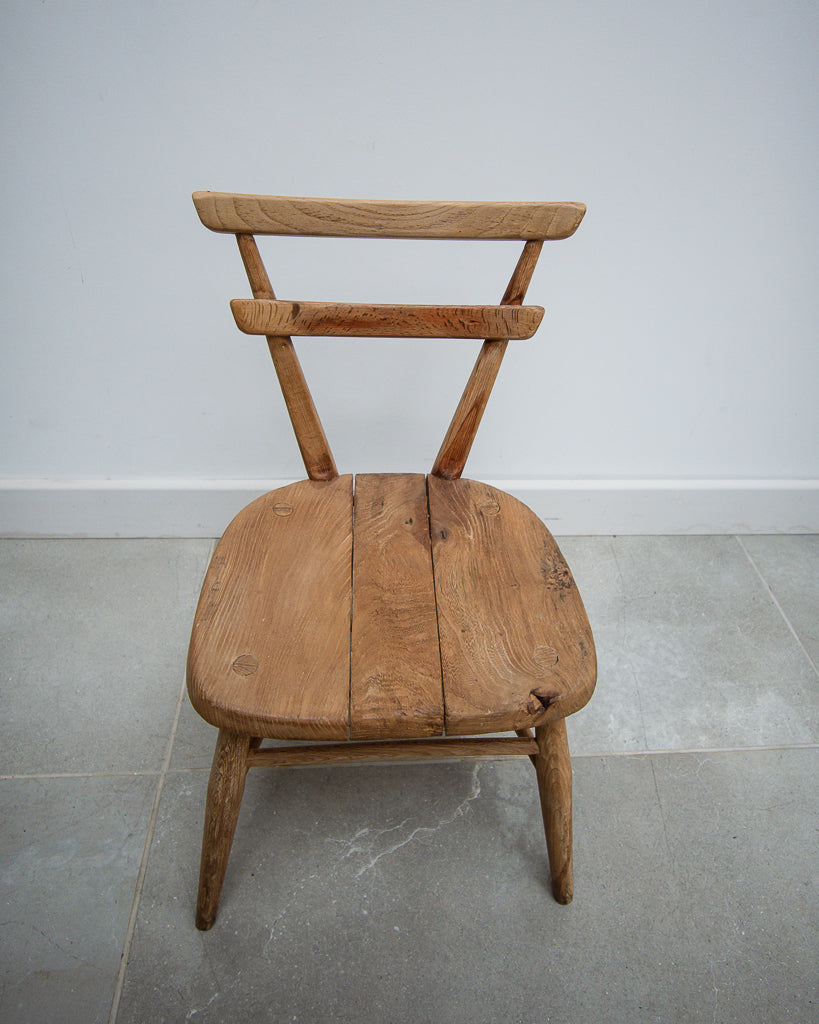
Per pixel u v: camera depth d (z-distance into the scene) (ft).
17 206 3.41
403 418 4.33
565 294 3.88
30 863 3.11
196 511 4.63
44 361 3.97
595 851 3.26
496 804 3.42
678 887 3.14
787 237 3.75
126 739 3.60
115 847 3.18
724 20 3.09
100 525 4.66
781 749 3.70
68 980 2.77
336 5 2.94
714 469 4.78
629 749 3.68
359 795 3.43
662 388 4.33
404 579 2.71
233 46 3.04
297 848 3.22
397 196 3.58
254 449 4.46
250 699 2.25
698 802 3.46
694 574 4.69
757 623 4.37
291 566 2.75
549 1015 2.75
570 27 3.06
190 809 3.33
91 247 3.57
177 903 3.01
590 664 2.41
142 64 3.06
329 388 4.15
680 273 3.85
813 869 3.22
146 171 3.36
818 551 4.91
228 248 3.60
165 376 4.08
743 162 3.50
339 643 2.45
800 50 3.17
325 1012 2.73
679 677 4.04
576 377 4.23
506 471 4.71
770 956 2.93
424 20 3.01
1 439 4.30
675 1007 2.79
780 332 4.11
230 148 3.34
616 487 4.72
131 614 4.23
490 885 3.12
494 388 4.23
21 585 4.36
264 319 2.76
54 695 3.77
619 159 3.47
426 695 2.28
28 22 2.91
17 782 3.39
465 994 2.79
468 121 3.32
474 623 2.54
